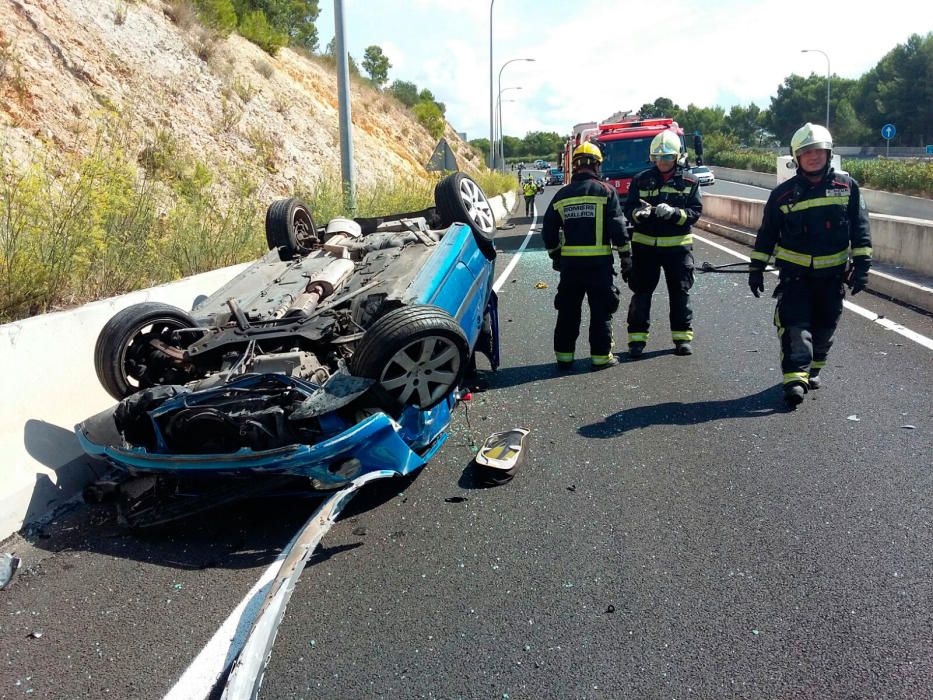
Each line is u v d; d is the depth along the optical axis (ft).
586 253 22.82
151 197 28.60
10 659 10.75
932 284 29.30
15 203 22.04
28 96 34.91
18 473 15.26
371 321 17.21
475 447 17.78
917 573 11.44
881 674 9.36
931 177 105.40
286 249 22.76
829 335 19.86
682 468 15.79
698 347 25.46
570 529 13.53
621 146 58.54
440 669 10.00
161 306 17.22
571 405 20.31
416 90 161.27
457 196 22.77
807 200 18.90
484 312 22.50
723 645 10.12
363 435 13.60
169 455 13.64
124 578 12.85
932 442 16.10
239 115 51.83
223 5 61.21
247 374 14.58
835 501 13.87
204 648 10.74
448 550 13.09
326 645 10.65
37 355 16.74
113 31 45.98
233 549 13.71
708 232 62.44
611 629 10.61
